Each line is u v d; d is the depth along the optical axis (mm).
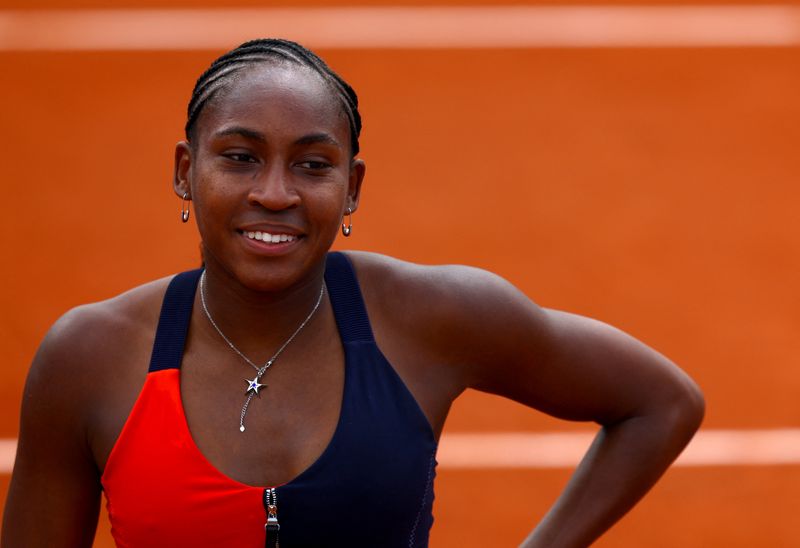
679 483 27328
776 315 35656
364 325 10297
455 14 58406
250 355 10117
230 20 57438
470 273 10656
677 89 51781
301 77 9648
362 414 9953
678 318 35594
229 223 9625
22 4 57688
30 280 36906
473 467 27547
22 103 49250
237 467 9844
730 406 30766
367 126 48594
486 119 49406
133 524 9844
